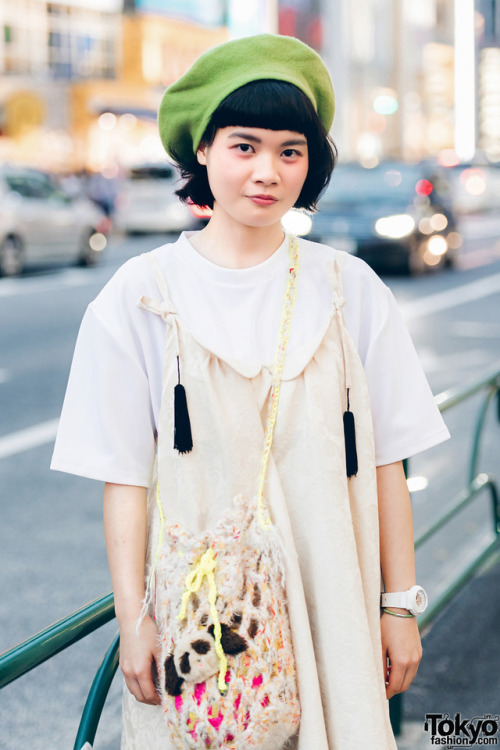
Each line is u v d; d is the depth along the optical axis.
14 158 24.20
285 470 1.40
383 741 1.36
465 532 4.36
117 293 1.44
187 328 1.40
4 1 23.78
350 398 1.44
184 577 1.30
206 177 1.55
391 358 1.51
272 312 1.44
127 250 16.52
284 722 1.29
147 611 1.38
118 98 25.95
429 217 13.55
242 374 1.38
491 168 26.62
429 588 3.75
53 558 4.07
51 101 24.97
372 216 12.85
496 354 8.20
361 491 1.44
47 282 12.56
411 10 35.88
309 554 1.39
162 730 1.36
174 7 27.44
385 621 1.50
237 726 1.25
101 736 2.84
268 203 1.41
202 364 1.38
